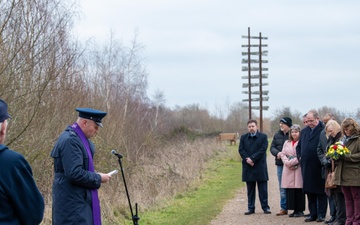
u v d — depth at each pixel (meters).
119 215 11.77
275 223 10.71
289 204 11.32
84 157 6.32
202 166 22.59
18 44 9.50
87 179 6.19
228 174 21.97
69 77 12.26
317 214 10.73
